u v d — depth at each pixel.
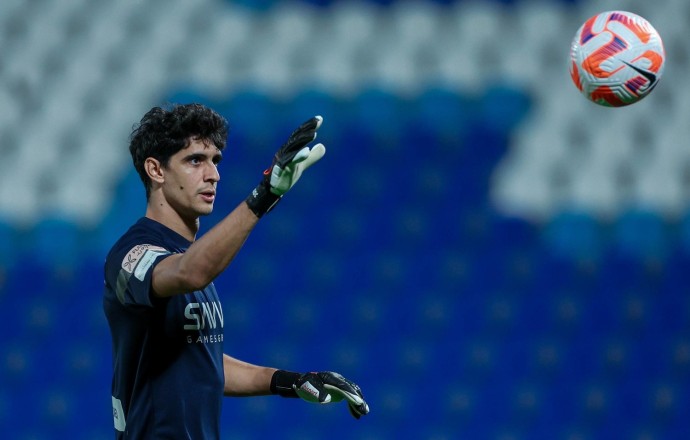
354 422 33.19
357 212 37.00
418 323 35.09
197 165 11.34
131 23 42.25
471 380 34.22
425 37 40.94
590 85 12.04
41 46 41.78
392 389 34.06
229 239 10.02
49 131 39.53
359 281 35.81
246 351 34.78
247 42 41.22
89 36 42.00
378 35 41.09
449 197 37.22
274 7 41.94
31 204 37.84
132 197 37.75
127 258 10.81
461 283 35.72
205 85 40.19
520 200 37.03
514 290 35.50
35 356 35.22
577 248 36.16
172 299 11.07
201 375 11.27
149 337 11.05
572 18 41.03
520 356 34.47
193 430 11.18
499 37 40.75
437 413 33.69
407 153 38.22
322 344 34.84
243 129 38.94
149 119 11.38
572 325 35.00
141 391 11.16
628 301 35.28
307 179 37.62
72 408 34.31
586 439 33.25
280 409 33.09
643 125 38.34
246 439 32.81
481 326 35.00
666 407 33.66
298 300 35.50
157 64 40.97
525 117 38.81
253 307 35.41
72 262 36.78
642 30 11.86
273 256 36.28
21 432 34.09
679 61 39.56
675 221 36.56
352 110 39.34
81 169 38.50
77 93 40.44
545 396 33.84
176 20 42.09
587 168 37.53
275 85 40.03
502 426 33.50
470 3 41.44
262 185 10.09
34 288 36.38
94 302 36.06
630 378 34.16
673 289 35.50
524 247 36.22
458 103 39.34
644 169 37.47
